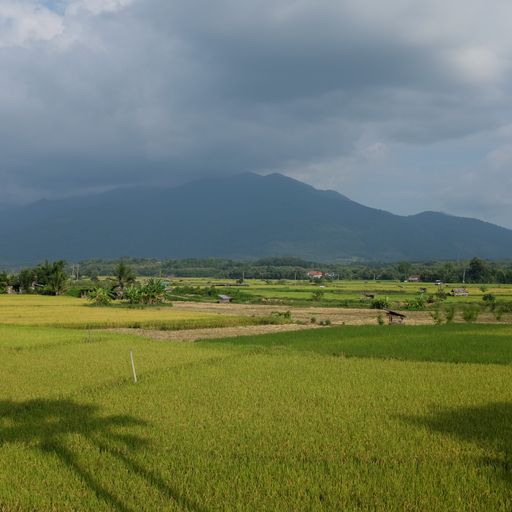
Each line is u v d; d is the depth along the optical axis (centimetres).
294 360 2709
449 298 10831
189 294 13312
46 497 975
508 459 1148
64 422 1472
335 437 1319
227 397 1783
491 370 2389
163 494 979
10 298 10156
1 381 2094
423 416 1517
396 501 939
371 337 3831
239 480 1038
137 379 2142
